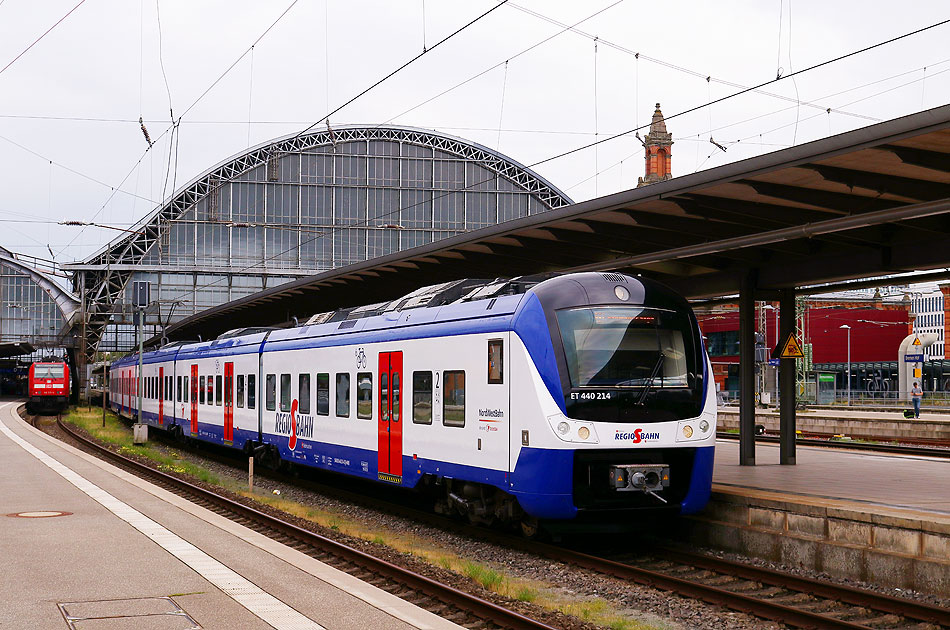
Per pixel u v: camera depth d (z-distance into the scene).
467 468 15.07
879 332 80.75
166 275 76.06
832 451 24.98
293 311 36.84
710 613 10.55
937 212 11.52
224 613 8.55
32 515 14.57
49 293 81.69
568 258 20.97
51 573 10.23
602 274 14.62
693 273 20.44
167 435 41.16
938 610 9.71
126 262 78.50
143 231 78.31
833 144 11.43
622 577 12.37
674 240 17.72
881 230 15.76
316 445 21.11
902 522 11.55
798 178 13.36
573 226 17.42
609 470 13.67
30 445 31.38
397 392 17.44
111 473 21.47
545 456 13.39
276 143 80.25
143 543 12.06
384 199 82.19
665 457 14.12
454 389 15.53
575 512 13.59
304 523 16.61
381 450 18.03
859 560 11.92
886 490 14.82
